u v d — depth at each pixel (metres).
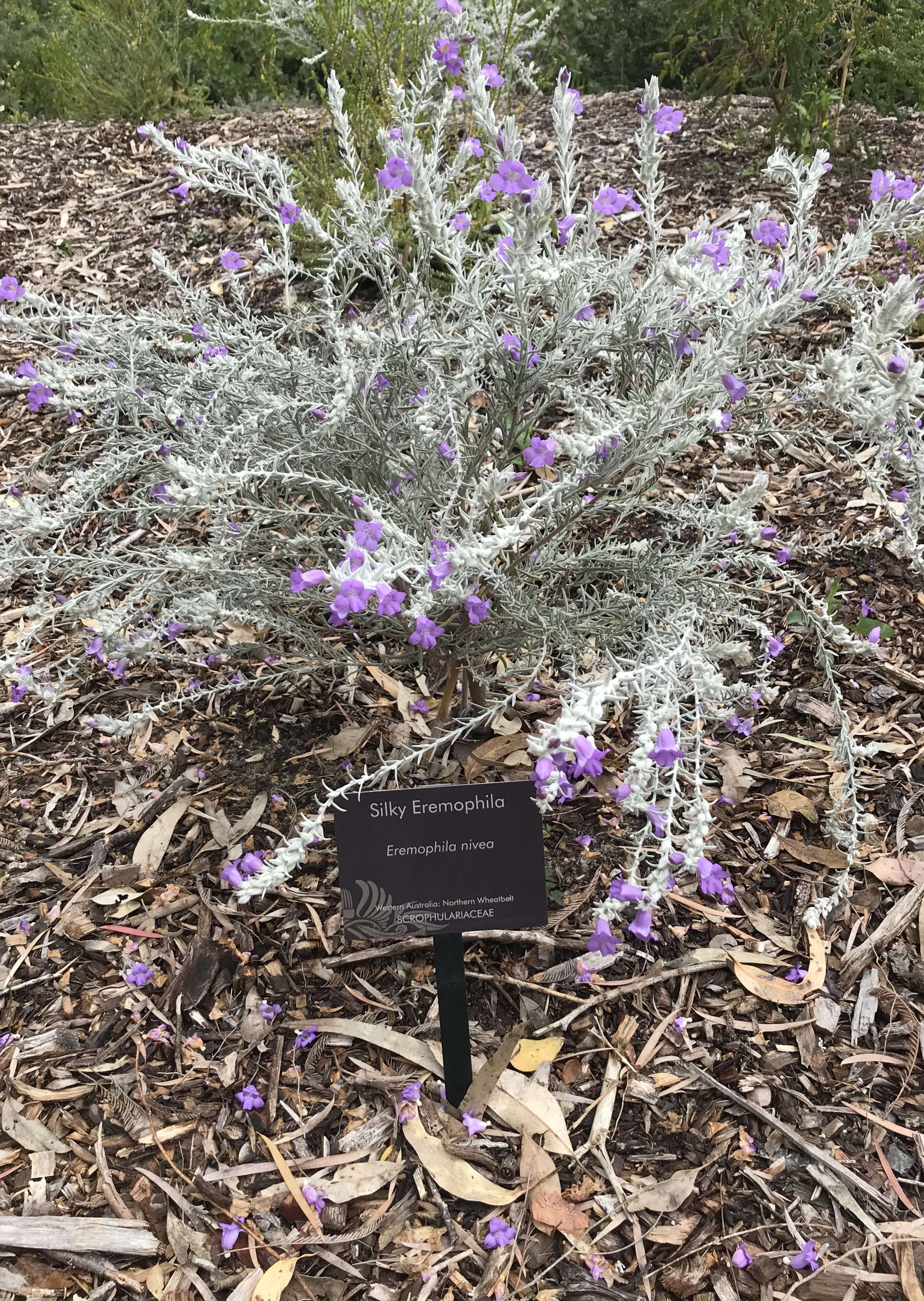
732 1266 1.39
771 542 2.34
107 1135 1.57
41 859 2.01
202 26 6.78
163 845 2.01
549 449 1.38
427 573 1.37
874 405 1.24
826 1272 1.38
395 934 1.47
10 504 2.96
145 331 2.27
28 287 4.08
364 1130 1.56
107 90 5.85
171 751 2.23
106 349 1.89
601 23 6.54
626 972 1.75
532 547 1.85
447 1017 1.52
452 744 2.08
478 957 1.78
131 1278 1.41
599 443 1.33
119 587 2.46
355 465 1.87
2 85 6.90
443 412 1.67
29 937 1.86
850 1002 1.70
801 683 2.27
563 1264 1.40
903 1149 1.52
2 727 2.34
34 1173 1.52
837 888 1.75
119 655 1.93
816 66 3.95
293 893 1.90
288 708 2.29
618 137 4.50
